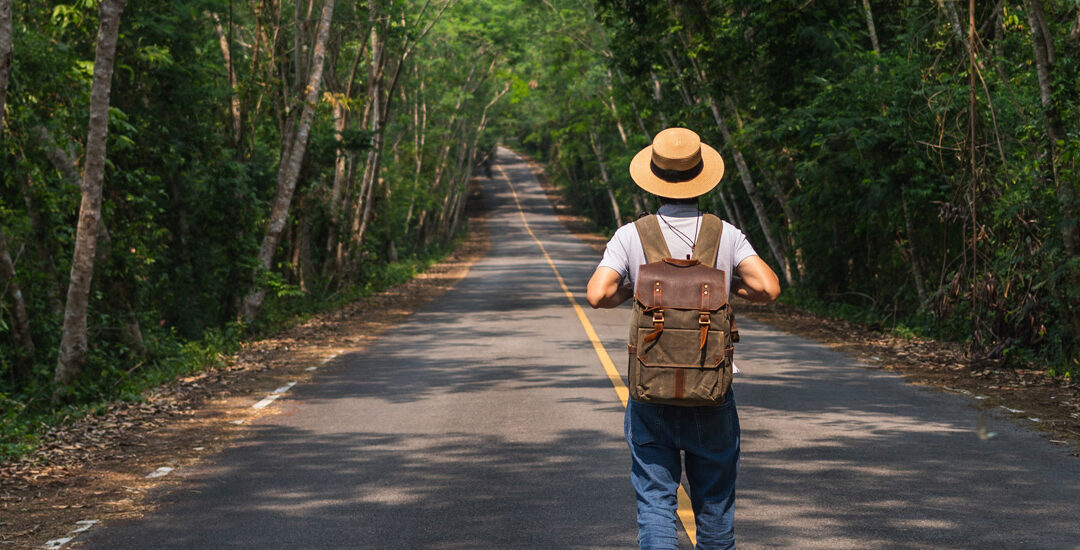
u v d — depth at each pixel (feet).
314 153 86.22
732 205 112.88
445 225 247.09
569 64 148.36
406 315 82.74
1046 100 41.75
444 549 17.58
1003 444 26.63
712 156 12.72
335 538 18.39
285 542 18.17
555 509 20.30
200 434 30.53
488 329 66.49
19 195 48.60
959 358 47.96
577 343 55.93
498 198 389.39
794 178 89.45
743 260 12.42
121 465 25.90
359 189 141.08
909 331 61.67
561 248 237.25
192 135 67.41
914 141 57.36
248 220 71.00
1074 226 40.86
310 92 71.15
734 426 12.46
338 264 115.75
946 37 58.49
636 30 93.20
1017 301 44.96
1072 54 43.47
